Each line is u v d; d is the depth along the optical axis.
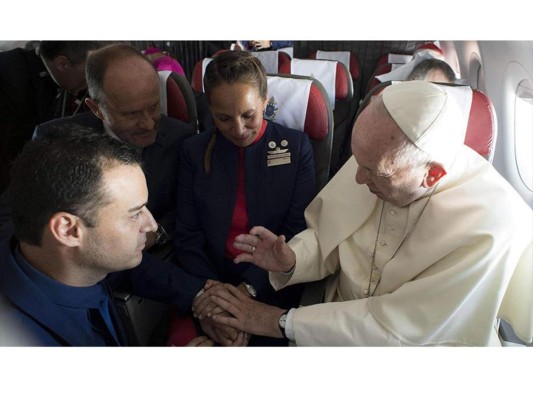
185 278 1.30
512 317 1.08
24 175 0.73
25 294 0.80
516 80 1.98
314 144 1.62
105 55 1.23
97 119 1.49
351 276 1.21
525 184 2.00
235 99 1.15
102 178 0.75
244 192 1.39
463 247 0.98
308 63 2.36
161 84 1.69
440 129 0.87
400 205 1.07
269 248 1.24
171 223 1.58
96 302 0.93
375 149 0.88
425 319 1.00
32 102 2.21
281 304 1.41
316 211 1.36
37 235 0.76
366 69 4.18
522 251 0.98
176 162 1.55
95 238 0.79
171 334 1.31
